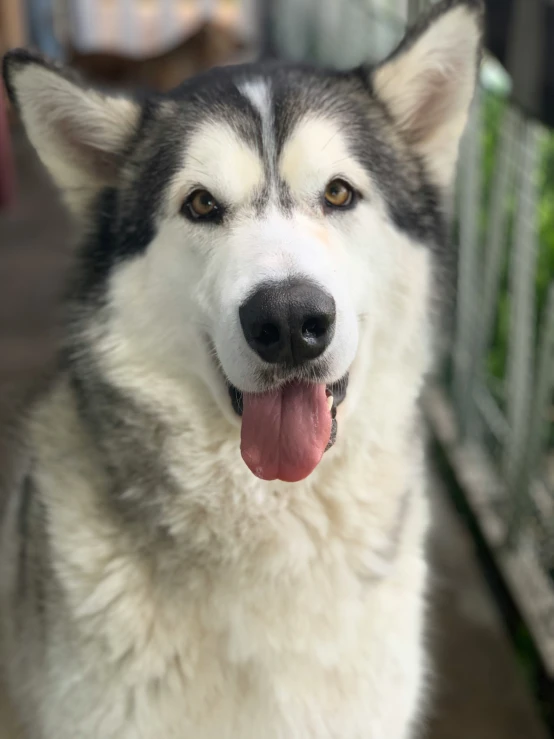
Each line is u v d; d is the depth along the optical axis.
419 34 0.42
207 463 0.40
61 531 0.41
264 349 0.34
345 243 0.39
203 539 0.39
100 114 0.42
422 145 0.44
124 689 0.39
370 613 0.41
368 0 1.19
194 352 0.39
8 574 0.47
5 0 1.68
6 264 1.12
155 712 0.39
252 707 0.40
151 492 0.40
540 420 0.60
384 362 0.42
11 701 0.49
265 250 0.35
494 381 0.74
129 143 0.42
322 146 0.38
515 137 0.65
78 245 0.44
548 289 0.64
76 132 0.42
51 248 1.16
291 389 0.37
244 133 0.39
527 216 0.63
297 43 1.89
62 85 0.41
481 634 0.60
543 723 0.54
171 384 0.40
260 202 0.38
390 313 0.41
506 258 0.73
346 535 0.41
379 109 0.43
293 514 0.40
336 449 0.40
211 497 0.39
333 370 0.35
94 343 0.41
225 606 0.39
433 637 0.60
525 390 0.64
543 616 0.60
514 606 0.63
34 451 0.44
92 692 0.39
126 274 0.40
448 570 0.66
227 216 0.38
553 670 0.57
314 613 0.40
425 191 0.44
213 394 0.38
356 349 0.36
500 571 0.66
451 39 0.42
